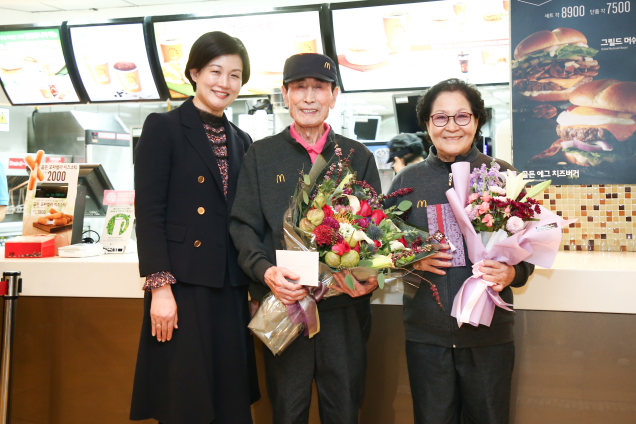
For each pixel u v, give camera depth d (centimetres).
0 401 164
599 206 200
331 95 145
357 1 278
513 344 138
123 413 175
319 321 133
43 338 180
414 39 281
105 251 203
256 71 301
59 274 174
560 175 203
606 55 196
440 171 142
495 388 131
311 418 168
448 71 286
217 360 145
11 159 350
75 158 387
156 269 134
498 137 242
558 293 149
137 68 314
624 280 144
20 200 351
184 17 296
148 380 142
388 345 163
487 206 122
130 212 206
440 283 134
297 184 135
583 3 197
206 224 145
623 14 194
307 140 144
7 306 164
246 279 152
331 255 121
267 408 169
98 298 175
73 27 309
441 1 269
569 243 204
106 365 176
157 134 143
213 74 147
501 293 135
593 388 151
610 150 198
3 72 329
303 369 135
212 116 154
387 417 164
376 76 295
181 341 139
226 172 154
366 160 149
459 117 134
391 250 128
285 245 134
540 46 202
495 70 280
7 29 314
